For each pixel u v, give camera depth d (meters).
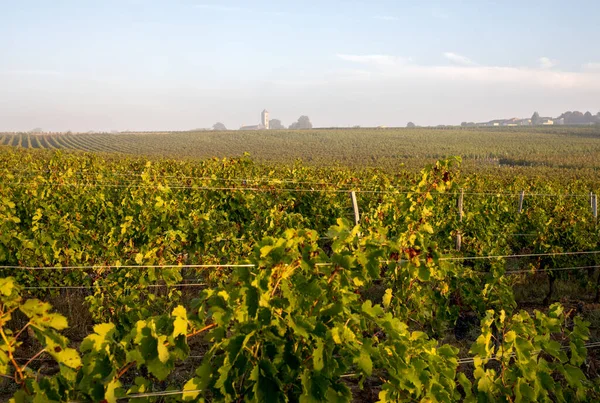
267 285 3.00
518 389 3.72
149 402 2.94
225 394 2.86
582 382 4.30
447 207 11.93
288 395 3.12
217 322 2.98
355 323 3.41
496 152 76.81
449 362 3.76
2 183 9.32
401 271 5.31
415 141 99.69
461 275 6.81
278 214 8.78
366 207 12.11
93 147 81.06
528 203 15.09
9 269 7.61
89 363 2.80
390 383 3.48
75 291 7.96
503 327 3.99
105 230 9.33
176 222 8.51
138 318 5.12
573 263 9.62
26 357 5.84
